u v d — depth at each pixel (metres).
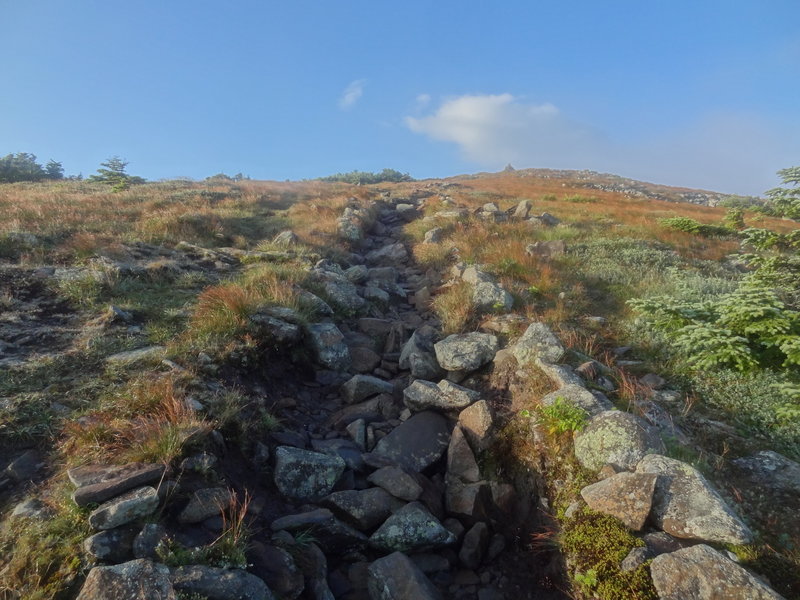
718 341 5.33
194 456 3.83
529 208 16.98
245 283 8.09
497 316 7.57
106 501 3.28
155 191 21.11
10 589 2.81
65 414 4.43
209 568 2.95
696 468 4.09
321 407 6.10
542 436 4.81
